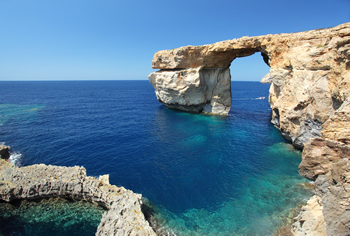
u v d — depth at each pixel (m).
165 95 42.84
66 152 21.14
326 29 18.78
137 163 19.00
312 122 16.41
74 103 56.16
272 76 25.27
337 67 11.85
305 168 10.56
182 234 10.95
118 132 28.28
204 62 36.50
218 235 10.85
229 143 24.19
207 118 37.31
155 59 42.06
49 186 13.84
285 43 23.42
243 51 33.16
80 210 13.09
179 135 27.17
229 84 39.75
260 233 10.86
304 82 17.45
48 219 12.30
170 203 13.48
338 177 8.12
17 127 29.61
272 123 33.47
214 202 13.55
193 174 17.12
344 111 9.21
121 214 11.14
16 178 14.33
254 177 16.53
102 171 17.45
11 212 12.90
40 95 78.19
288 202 13.21
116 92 97.81
